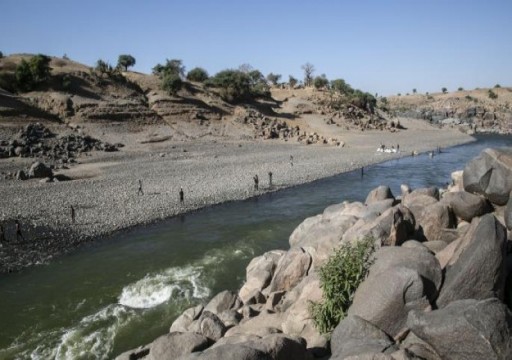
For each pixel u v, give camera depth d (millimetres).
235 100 117188
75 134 75125
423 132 134000
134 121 89188
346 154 83750
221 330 15727
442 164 75375
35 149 62844
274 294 18656
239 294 21359
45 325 20062
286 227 35594
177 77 102562
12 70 90438
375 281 12648
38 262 28062
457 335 9586
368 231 17469
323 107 132125
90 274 26156
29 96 82000
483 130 161375
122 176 53688
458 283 11797
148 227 35750
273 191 50312
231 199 45469
